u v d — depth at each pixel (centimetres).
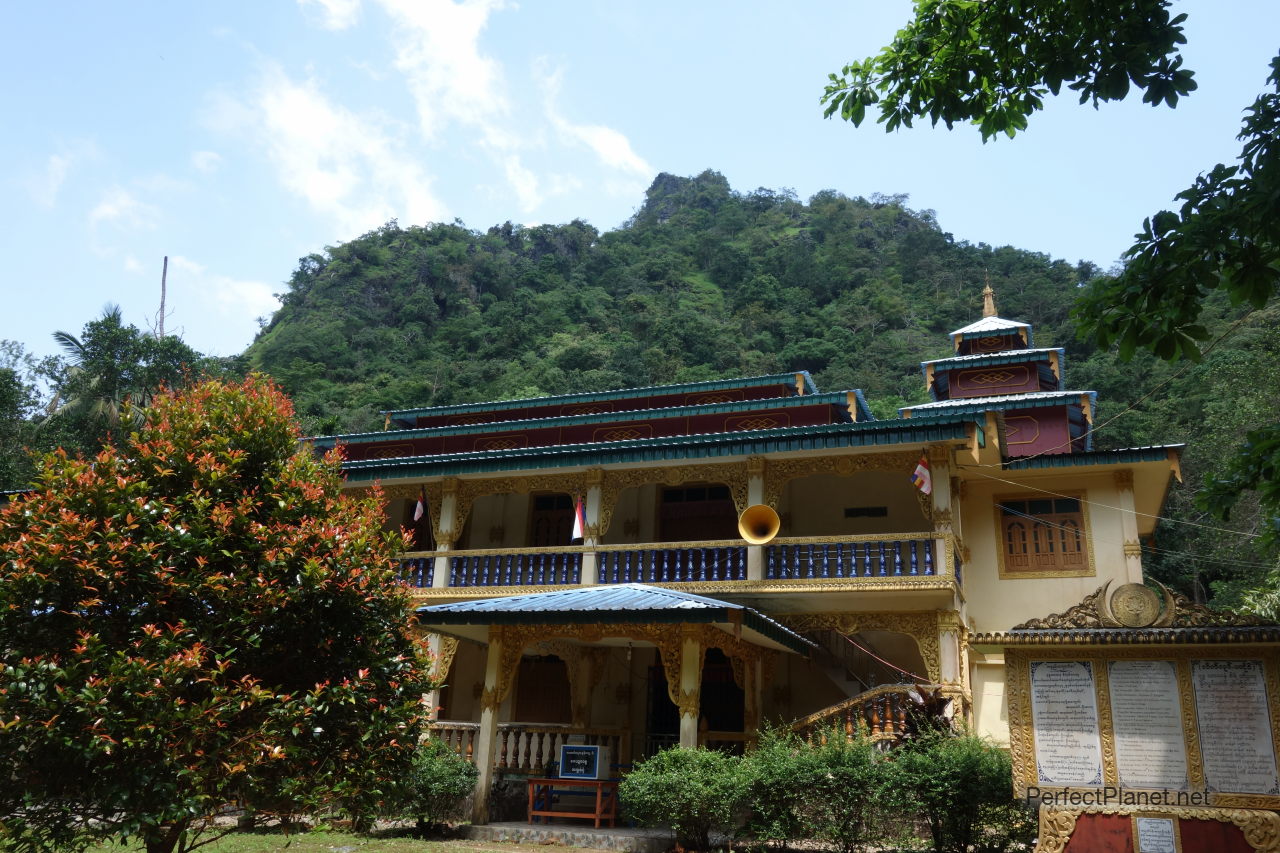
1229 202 703
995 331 2359
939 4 888
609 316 8600
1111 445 4188
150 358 3353
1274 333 2809
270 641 770
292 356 7500
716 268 10238
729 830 1186
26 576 673
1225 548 2897
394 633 839
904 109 939
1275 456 813
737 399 2233
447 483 1834
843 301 8862
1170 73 787
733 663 1652
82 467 764
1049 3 827
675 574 1655
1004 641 918
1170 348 733
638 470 1716
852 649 1752
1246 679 854
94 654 658
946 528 1484
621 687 1834
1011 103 898
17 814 682
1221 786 834
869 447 1545
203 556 747
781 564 1579
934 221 12000
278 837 1213
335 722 765
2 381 3094
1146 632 876
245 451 844
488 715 1380
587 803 1407
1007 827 1033
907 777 1051
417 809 1284
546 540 2036
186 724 662
